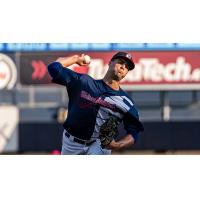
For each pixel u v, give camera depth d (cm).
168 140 3644
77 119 2003
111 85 2003
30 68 3647
